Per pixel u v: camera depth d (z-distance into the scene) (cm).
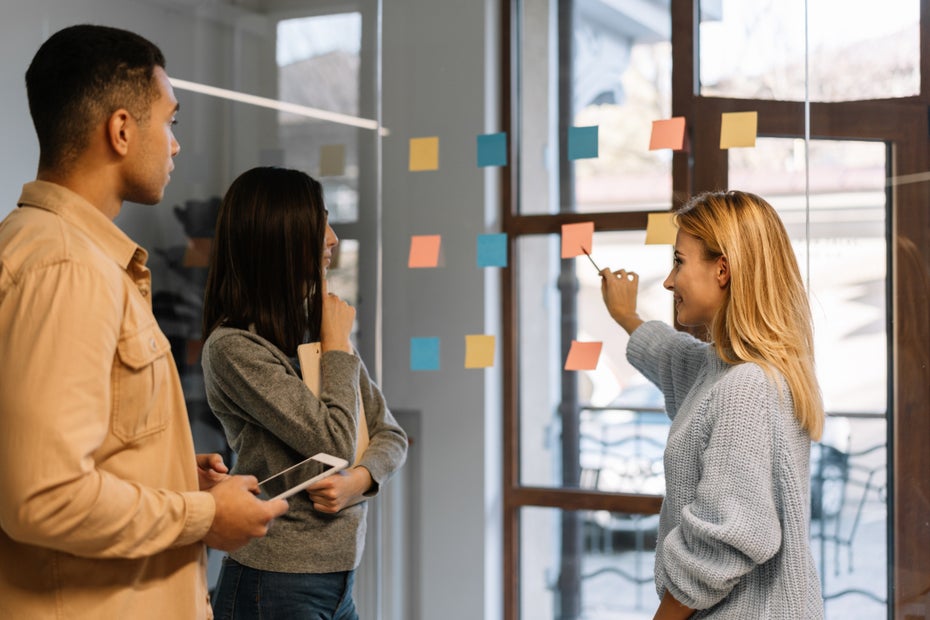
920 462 222
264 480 166
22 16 254
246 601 166
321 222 172
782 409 141
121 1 275
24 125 257
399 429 190
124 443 115
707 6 260
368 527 291
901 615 225
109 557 110
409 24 295
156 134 124
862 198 229
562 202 292
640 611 285
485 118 288
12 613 111
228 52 296
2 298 108
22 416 102
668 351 183
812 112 235
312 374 169
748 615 140
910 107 223
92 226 118
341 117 297
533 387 298
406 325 299
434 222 295
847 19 230
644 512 282
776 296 148
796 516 139
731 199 154
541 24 293
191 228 292
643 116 280
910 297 223
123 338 115
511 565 298
